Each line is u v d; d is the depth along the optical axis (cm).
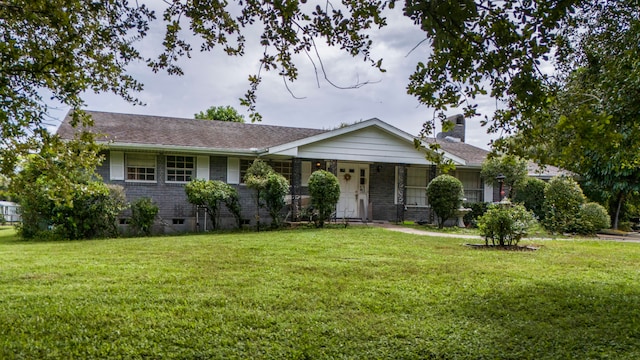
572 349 324
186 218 1376
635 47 363
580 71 439
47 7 325
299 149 1395
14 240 1101
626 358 306
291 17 324
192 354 308
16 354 304
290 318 383
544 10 243
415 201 1677
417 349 322
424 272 587
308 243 884
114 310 399
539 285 518
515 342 336
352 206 1584
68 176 460
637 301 448
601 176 1316
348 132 1434
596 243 984
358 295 461
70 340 329
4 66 335
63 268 598
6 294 455
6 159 386
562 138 325
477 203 1573
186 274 558
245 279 531
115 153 1309
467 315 400
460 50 260
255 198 1397
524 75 258
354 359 304
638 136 362
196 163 1403
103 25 382
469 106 312
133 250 786
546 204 1366
